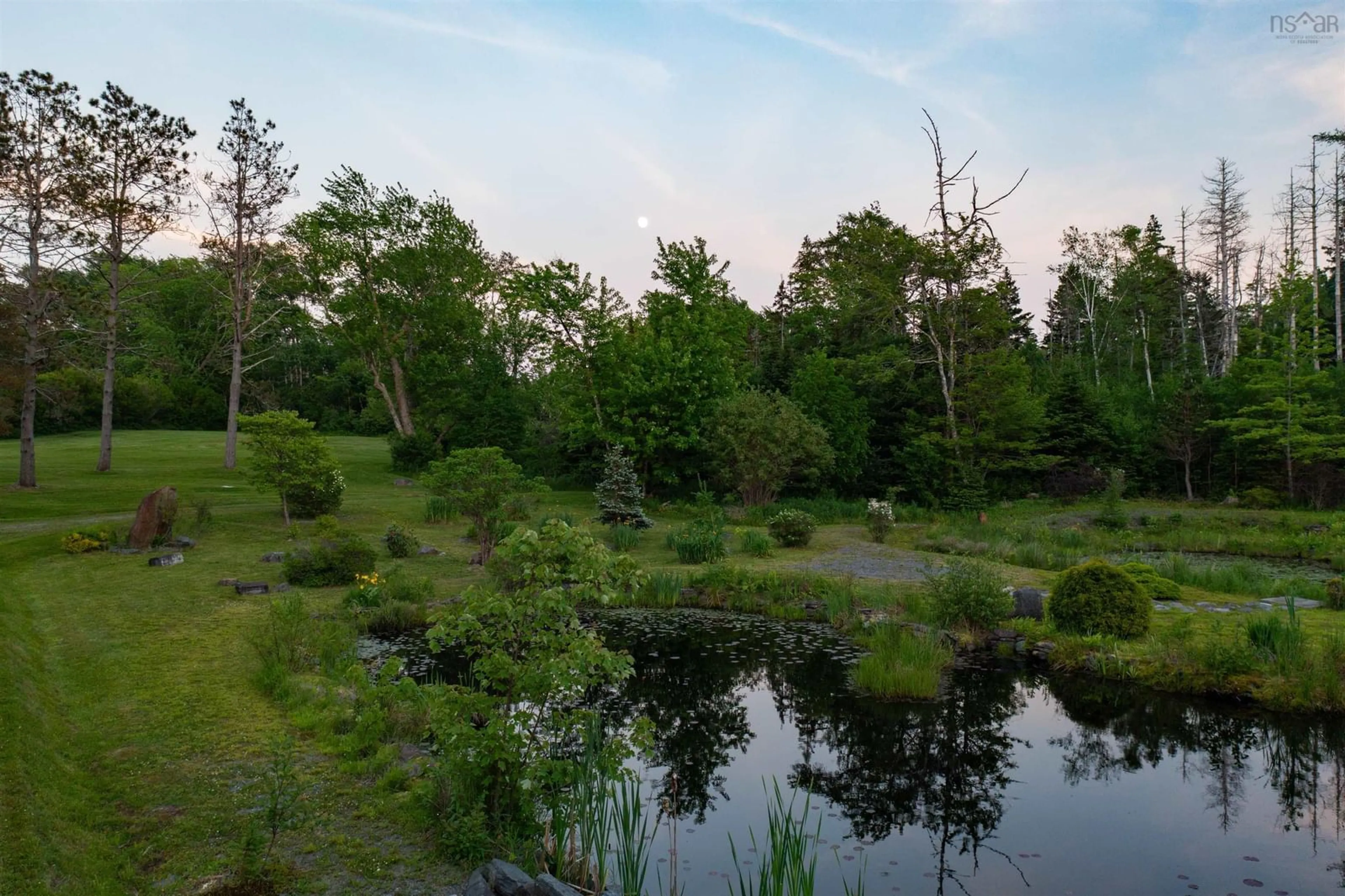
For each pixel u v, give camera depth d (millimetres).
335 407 68688
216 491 26844
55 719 7312
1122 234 52219
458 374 41125
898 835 6758
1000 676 11180
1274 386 31812
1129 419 37688
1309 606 13797
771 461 28531
